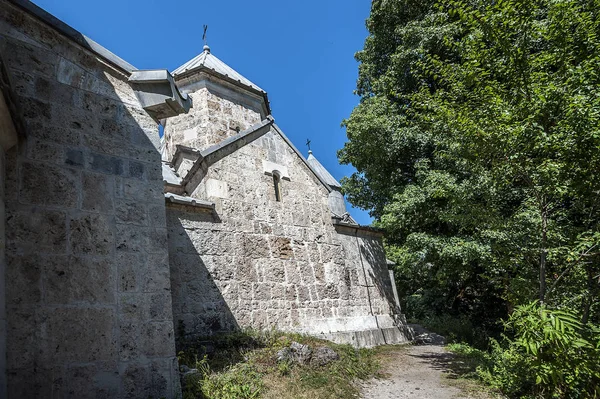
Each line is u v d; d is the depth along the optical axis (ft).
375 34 60.80
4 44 15.70
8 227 14.16
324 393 20.74
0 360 12.33
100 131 17.76
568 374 18.75
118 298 16.06
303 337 29.12
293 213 36.29
